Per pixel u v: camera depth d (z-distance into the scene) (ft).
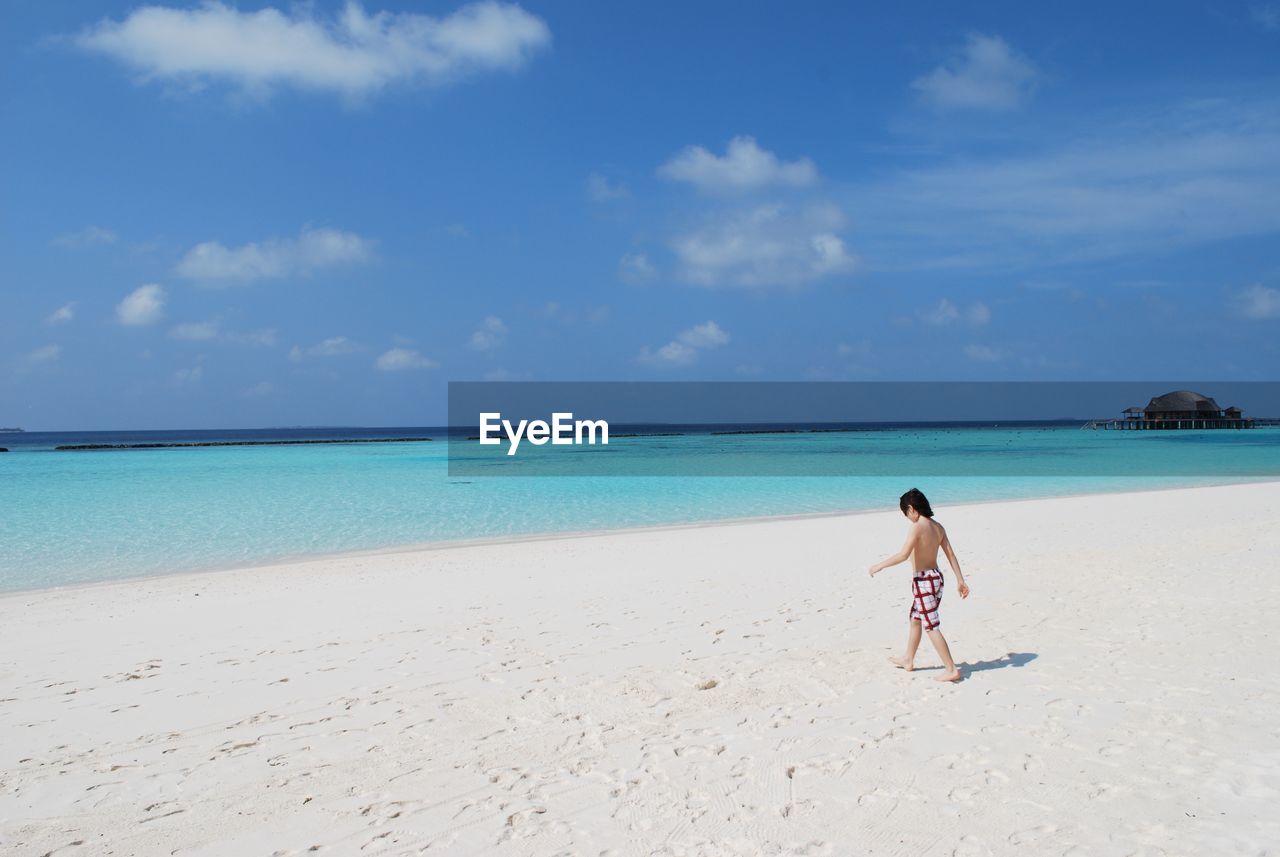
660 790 14.82
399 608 31.45
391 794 14.98
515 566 41.37
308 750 17.19
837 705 19.17
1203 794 14.06
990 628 26.17
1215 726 17.08
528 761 16.35
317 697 20.70
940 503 71.41
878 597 31.89
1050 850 12.36
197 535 56.95
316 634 27.48
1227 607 27.99
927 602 21.03
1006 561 38.83
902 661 22.47
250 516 68.03
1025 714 18.13
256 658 24.56
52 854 12.98
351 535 56.85
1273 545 41.42
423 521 64.59
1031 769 15.24
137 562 46.26
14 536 56.54
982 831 13.00
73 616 31.53
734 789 14.78
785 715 18.57
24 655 25.32
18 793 15.30
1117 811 13.53
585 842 13.01
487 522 63.82
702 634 26.37
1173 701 18.67
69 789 15.44
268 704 20.22
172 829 13.79
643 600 31.86
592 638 26.09
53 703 20.54
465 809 14.29
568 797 14.66
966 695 19.58
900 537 49.65
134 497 84.12
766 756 16.21
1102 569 35.94
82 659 24.76
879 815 13.62
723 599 31.81
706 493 87.76
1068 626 26.04
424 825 13.74
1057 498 73.51
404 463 147.84
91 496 85.10
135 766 16.49
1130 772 14.99
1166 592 30.71
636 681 21.45
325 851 12.94
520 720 18.71
